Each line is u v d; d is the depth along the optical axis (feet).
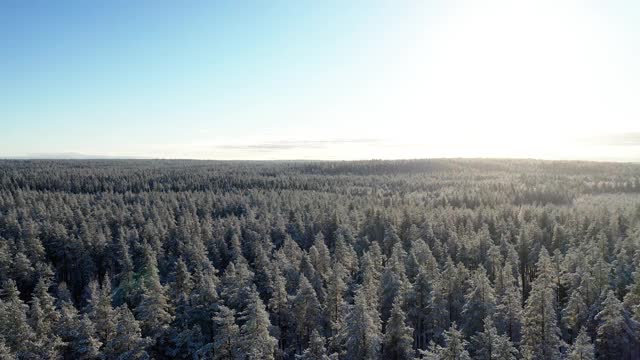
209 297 203.51
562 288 217.15
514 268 244.42
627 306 174.91
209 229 354.33
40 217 389.60
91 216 401.29
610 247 270.05
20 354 157.89
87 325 165.17
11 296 214.28
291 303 200.44
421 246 264.93
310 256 264.72
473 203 526.57
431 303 183.42
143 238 340.59
